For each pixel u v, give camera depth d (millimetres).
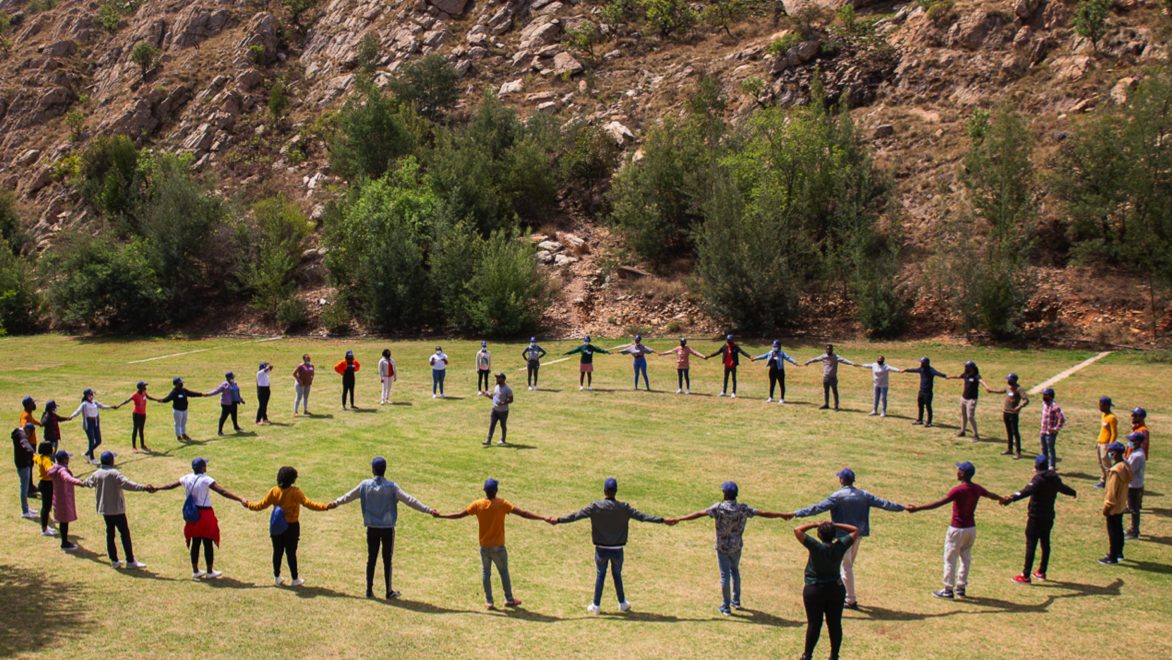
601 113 59688
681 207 47906
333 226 48781
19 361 41500
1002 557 13617
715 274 40562
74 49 81812
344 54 72688
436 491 17109
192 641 9820
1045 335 35656
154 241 51438
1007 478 18109
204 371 36125
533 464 19375
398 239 46000
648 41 67562
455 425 23750
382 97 58219
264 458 19844
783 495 16906
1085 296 36938
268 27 74688
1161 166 35062
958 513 11781
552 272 47344
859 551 13977
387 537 11641
